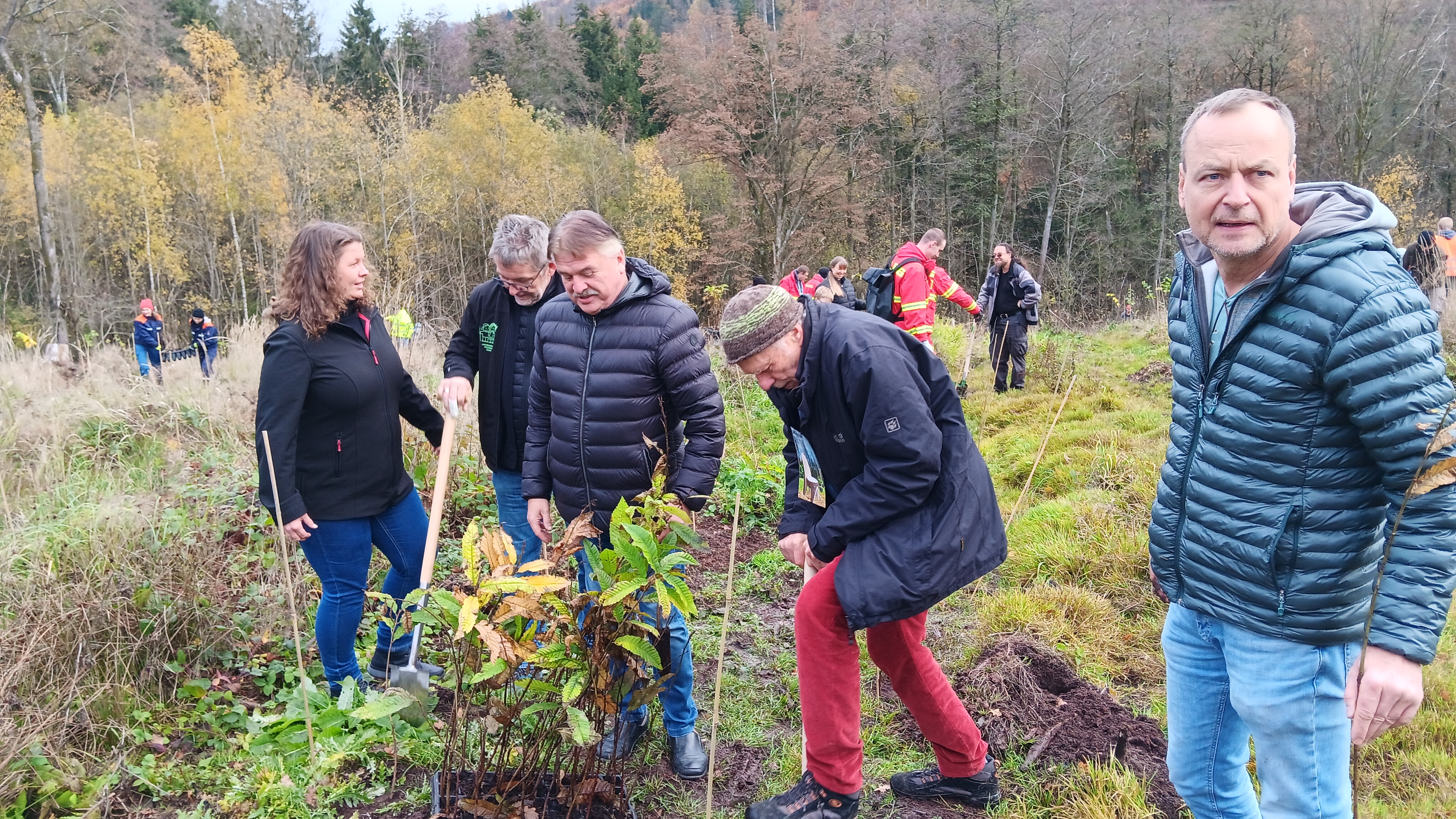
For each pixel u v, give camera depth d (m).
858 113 29.81
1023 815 2.77
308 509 3.14
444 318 8.35
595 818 2.59
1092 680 3.63
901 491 2.28
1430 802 2.80
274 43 35.69
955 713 2.69
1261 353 1.78
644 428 2.88
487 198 31.64
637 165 32.66
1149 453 6.12
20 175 27.05
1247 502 1.84
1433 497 1.58
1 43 20.53
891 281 8.10
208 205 29.22
